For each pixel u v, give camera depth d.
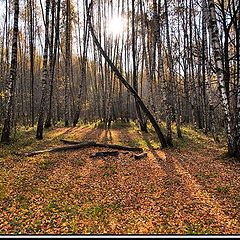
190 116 47.47
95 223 7.44
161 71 17.92
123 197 9.35
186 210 8.27
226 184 10.39
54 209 8.20
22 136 20.39
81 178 11.17
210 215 7.91
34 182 10.41
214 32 13.38
